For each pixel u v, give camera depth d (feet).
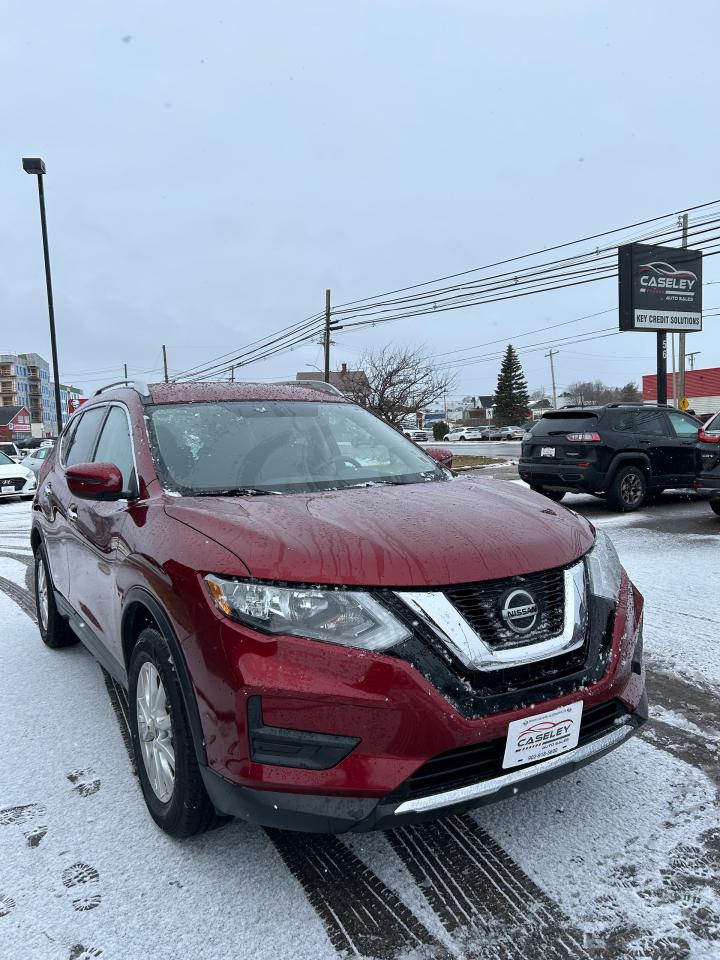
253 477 10.37
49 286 60.49
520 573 7.58
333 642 6.98
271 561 7.36
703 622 16.61
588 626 7.99
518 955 6.68
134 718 9.21
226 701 7.08
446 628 7.10
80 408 15.97
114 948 6.91
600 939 6.84
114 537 10.18
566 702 7.45
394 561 7.34
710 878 7.64
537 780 7.45
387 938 6.95
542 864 7.98
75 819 9.16
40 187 59.06
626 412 36.24
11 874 8.08
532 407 369.91
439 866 8.02
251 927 7.14
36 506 16.61
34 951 6.89
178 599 7.80
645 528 30.40
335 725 6.84
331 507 8.81
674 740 10.86
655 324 74.13
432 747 6.86
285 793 6.91
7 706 12.86
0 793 9.86
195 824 8.06
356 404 13.84
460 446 168.55
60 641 15.89
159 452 10.53
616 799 9.25
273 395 12.90
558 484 36.55
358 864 8.11
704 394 188.34
